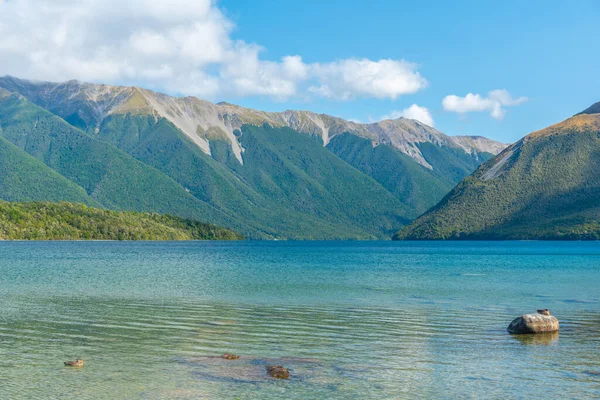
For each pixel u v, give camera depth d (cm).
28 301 5841
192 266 12025
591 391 2922
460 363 3409
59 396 2789
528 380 3088
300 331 4334
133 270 10494
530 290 7431
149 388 2906
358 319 4906
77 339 3944
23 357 3441
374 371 3228
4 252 17025
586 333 4294
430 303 6000
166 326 4462
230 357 3472
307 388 2931
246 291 7044
